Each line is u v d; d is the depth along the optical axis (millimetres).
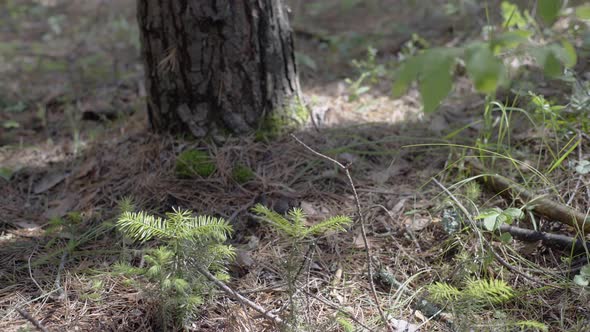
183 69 2932
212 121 3018
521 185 2592
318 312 2113
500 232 2324
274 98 3061
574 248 2264
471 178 2479
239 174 2826
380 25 5184
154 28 2904
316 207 2670
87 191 2932
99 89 4250
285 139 3059
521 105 3197
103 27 5812
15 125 3689
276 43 2998
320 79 4168
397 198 2707
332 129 3189
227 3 2828
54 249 2539
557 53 1447
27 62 4910
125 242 2459
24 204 2938
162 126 3086
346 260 2387
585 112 2799
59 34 5707
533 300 2121
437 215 2564
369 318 2080
